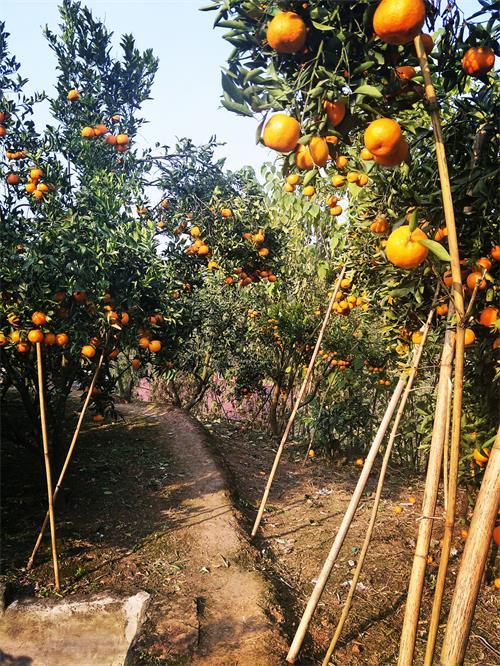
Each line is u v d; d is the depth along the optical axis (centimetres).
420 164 249
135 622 334
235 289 858
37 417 501
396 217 244
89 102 457
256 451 770
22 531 432
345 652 320
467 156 229
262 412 936
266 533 493
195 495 527
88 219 394
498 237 226
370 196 314
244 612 342
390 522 523
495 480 155
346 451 770
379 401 812
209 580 383
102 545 424
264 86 153
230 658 294
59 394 479
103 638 329
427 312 292
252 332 852
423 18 134
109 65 484
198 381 950
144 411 863
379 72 161
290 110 153
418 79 160
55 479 502
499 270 232
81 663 319
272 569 420
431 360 390
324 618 354
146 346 411
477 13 182
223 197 528
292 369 816
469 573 154
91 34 471
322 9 144
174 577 384
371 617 357
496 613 359
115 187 428
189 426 755
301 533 494
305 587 397
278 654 301
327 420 704
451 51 192
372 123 148
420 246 157
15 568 378
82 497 504
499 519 260
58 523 450
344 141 165
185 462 616
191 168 507
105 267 369
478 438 349
